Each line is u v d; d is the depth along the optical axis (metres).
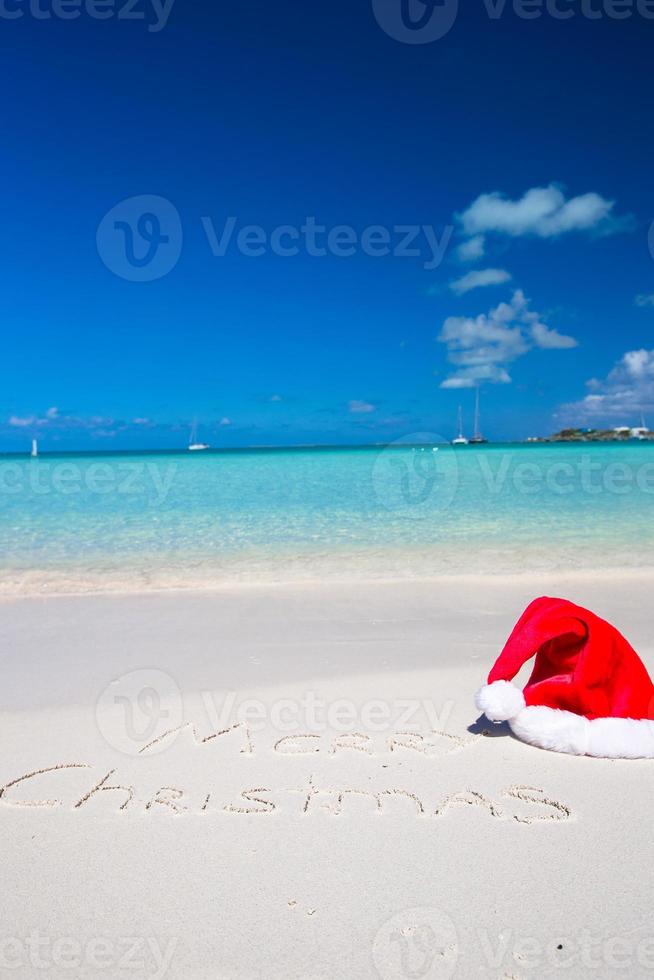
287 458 46.28
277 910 2.48
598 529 12.01
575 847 2.84
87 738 3.90
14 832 2.97
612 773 3.45
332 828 3.00
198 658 5.39
